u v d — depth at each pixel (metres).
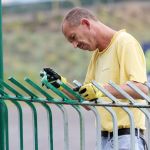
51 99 9.50
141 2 64.69
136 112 10.56
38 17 63.78
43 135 28.30
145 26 60.16
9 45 58.69
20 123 10.17
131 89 9.80
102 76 10.92
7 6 68.06
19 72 52.06
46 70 10.06
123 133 10.67
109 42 10.84
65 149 9.65
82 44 10.85
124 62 10.47
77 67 53.84
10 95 10.36
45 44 58.28
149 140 9.20
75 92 9.34
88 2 65.88
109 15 61.75
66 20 10.79
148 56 44.25
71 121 32.12
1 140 11.02
